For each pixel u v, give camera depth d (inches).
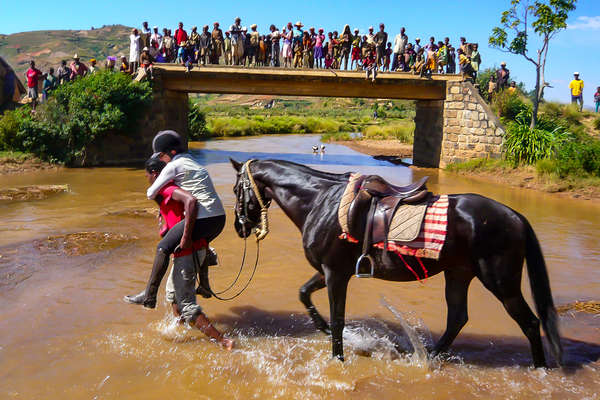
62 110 748.6
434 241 157.5
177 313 197.8
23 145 725.9
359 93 871.7
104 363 165.9
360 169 813.9
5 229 340.5
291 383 156.7
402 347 185.6
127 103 780.6
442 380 161.0
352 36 866.1
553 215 440.5
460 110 831.7
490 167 751.1
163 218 188.7
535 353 164.4
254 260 289.1
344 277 168.4
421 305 227.5
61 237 320.5
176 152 189.2
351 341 188.2
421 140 941.8
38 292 227.3
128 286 239.1
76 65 850.1
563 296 241.4
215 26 866.1
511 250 156.1
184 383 155.2
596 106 1068.5
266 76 852.0
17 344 177.0
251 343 185.9
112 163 789.2
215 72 848.9
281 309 220.4
